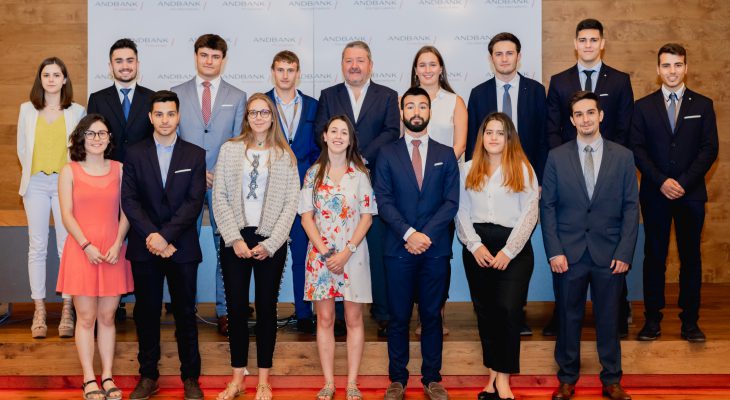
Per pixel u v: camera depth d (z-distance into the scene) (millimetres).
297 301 4211
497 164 3643
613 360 3701
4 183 6406
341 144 3645
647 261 4027
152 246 3553
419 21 6102
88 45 6031
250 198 3654
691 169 3893
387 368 4000
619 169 3652
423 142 3705
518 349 3506
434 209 3645
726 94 6492
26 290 4543
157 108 3658
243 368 3717
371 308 4637
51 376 4051
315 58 6129
